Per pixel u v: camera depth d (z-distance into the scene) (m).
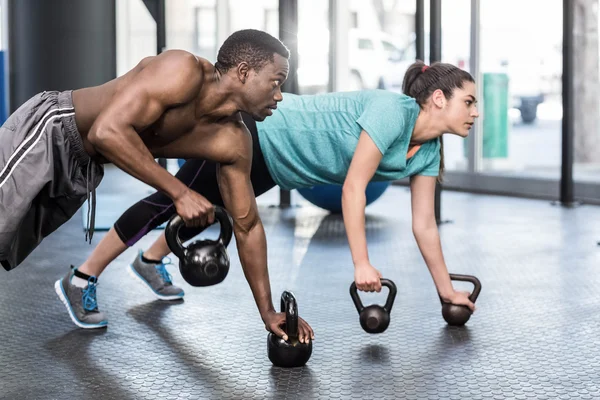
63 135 1.84
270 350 2.09
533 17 6.05
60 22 5.50
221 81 1.81
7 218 1.82
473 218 4.84
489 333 2.40
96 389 1.94
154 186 1.76
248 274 2.11
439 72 2.26
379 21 7.30
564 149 5.36
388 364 2.11
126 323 2.54
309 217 4.82
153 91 1.70
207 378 2.02
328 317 2.60
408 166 2.38
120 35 9.20
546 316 2.60
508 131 6.30
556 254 3.70
